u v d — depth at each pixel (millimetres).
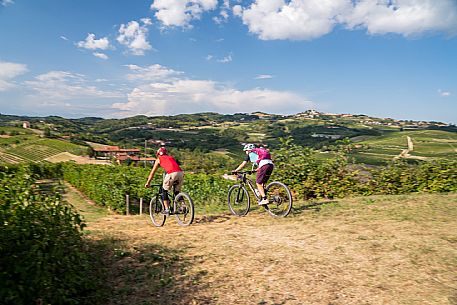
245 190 8953
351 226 6762
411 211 7707
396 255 5059
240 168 8805
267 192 8594
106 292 4336
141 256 5574
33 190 4660
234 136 105250
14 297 3285
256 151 8445
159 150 8234
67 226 4617
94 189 17547
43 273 3664
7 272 3414
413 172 11266
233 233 6887
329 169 11641
